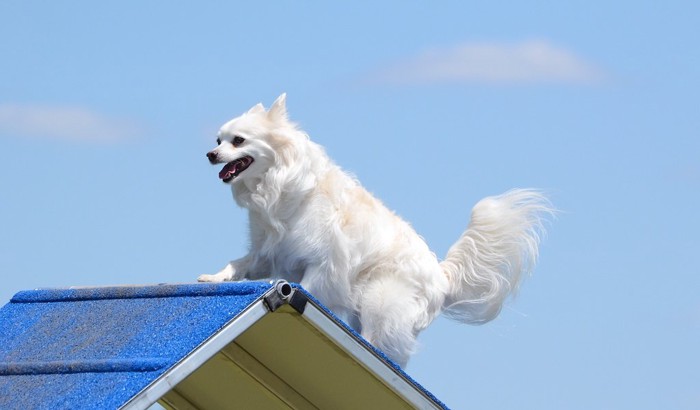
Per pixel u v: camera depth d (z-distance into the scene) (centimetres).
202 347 858
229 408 1145
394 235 1342
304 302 905
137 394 818
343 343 922
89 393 841
